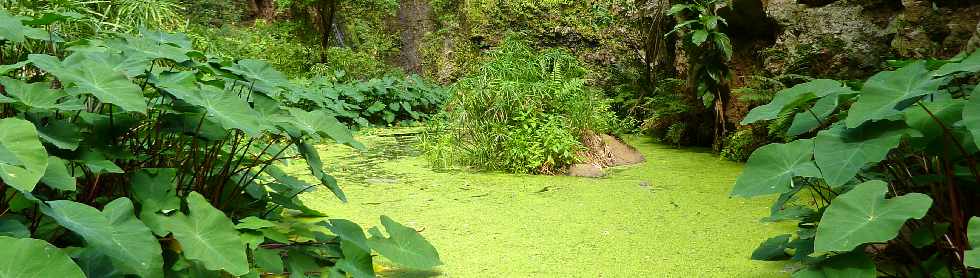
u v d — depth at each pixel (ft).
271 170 10.49
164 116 8.69
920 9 16.78
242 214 9.54
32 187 5.63
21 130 6.04
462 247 11.29
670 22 25.75
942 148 7.32
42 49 10.47
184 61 9.31
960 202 7.79
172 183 8.17
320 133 8.92
